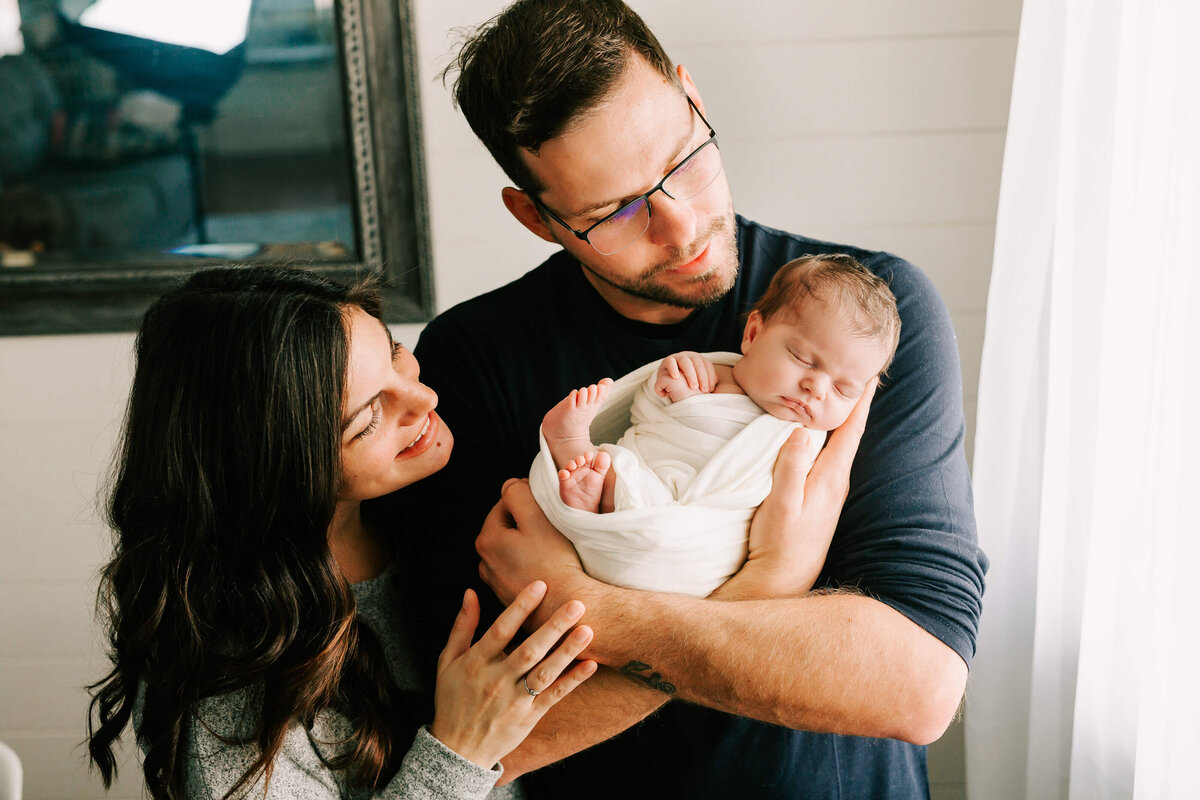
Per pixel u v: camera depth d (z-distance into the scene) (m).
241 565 0.92
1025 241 1.47
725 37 1.73
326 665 0.93
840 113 1.76
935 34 1.72
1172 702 1.13
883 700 0.87
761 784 1.06
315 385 0.88
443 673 0.94
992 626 1.59
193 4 1.72
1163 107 1.19
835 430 0.97
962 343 1.84
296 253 1.82
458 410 1.11
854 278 0.96
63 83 1.76
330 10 1.72
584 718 0.94
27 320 1.86
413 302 1.84
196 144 1.78
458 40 1.74
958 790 1.99
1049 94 1.43
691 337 1.07
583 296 1.08
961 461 0.99
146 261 1.83
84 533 1.99
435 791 0.92
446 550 1.08
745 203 1.80
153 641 0.94
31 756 2.09
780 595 0.91
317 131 1.77
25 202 1.81
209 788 0.93
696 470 0.96
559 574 0.93
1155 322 1.20
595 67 0.89
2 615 2.03
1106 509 1.32
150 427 0.92
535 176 0.96
